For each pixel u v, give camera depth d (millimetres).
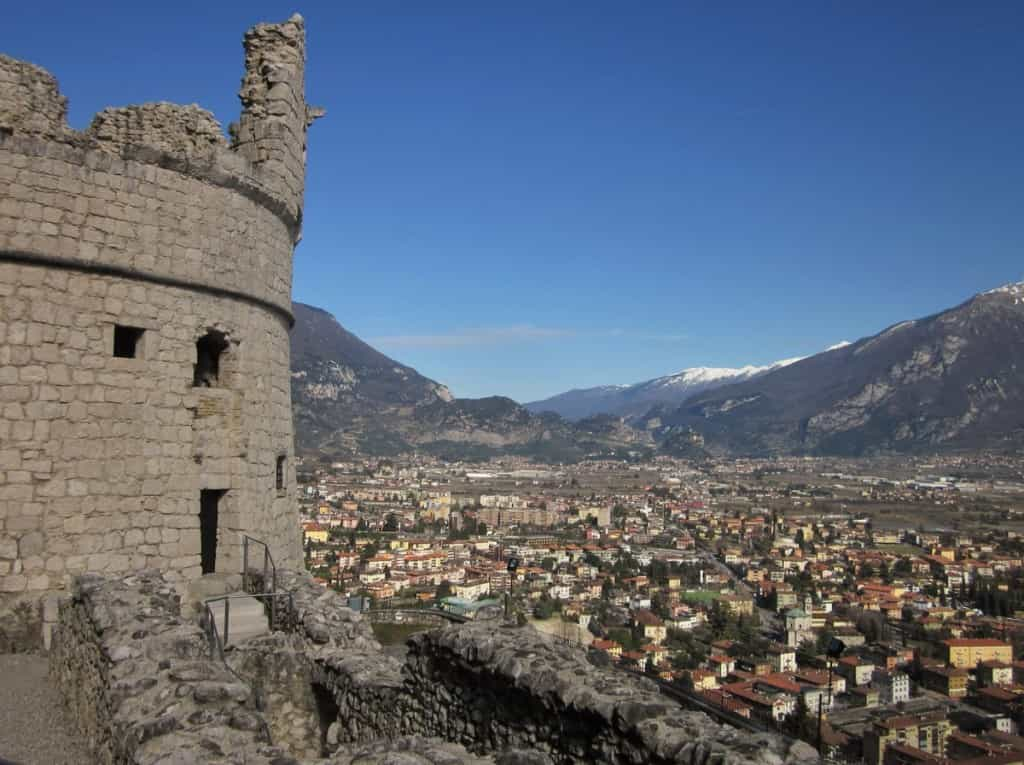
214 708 8023
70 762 9500
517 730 9258
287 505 19344
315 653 14289
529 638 10297
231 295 17125
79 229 14977
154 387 15703
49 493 14312
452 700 10445
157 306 15883
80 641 11438
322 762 7879
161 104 17078
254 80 19000
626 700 7957
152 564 15320
